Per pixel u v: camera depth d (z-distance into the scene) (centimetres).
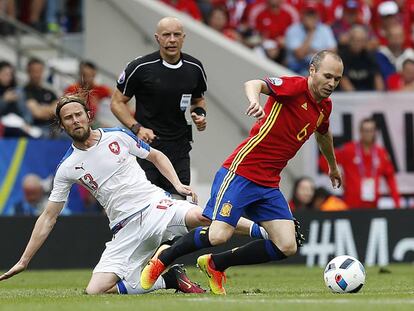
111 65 6381
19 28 6288
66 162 3089
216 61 6134
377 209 5347
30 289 3569
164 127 3688
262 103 5872
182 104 3675
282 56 6669
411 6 7194
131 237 3095
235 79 6119
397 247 5353
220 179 3034
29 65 5931
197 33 6178
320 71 2958
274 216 3027
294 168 6022
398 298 2744
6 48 6781
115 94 3669
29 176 5431
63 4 7019
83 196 5534
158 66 3634
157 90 3631
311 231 5322
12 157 5431
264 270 4900
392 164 6059
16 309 2472
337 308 2394
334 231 5325
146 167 3666
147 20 6259
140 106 3694
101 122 5931
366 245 5331
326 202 5503
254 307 2420
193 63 3681
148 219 3095
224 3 7050
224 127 6141
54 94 5997
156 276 3055
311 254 5331
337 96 6034
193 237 3011
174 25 3597
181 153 3728
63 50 6238
